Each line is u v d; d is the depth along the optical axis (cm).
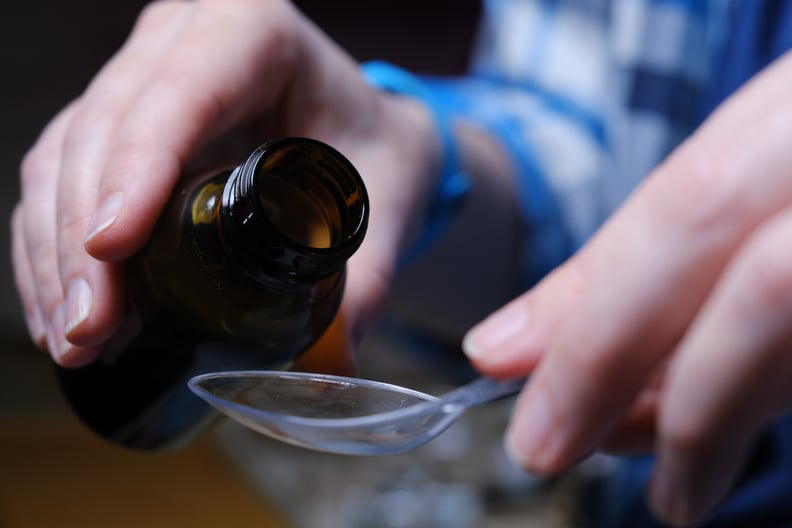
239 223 26
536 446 32
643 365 30
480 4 158
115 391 31
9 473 73
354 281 35
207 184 30
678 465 30
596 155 58
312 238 28
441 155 43
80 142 32
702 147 29
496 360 33
